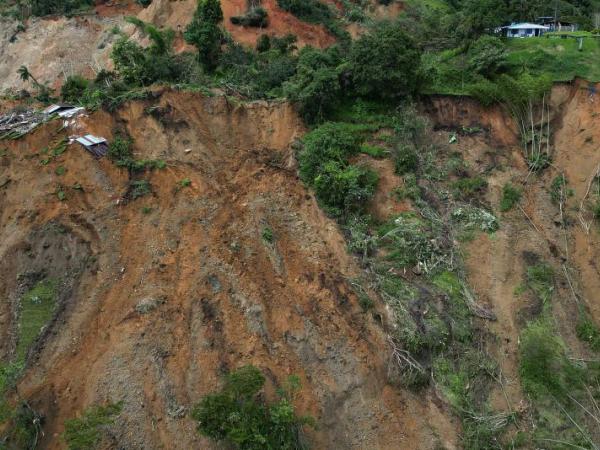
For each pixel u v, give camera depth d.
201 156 22.77
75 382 16.70
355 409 16.70
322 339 17.75
